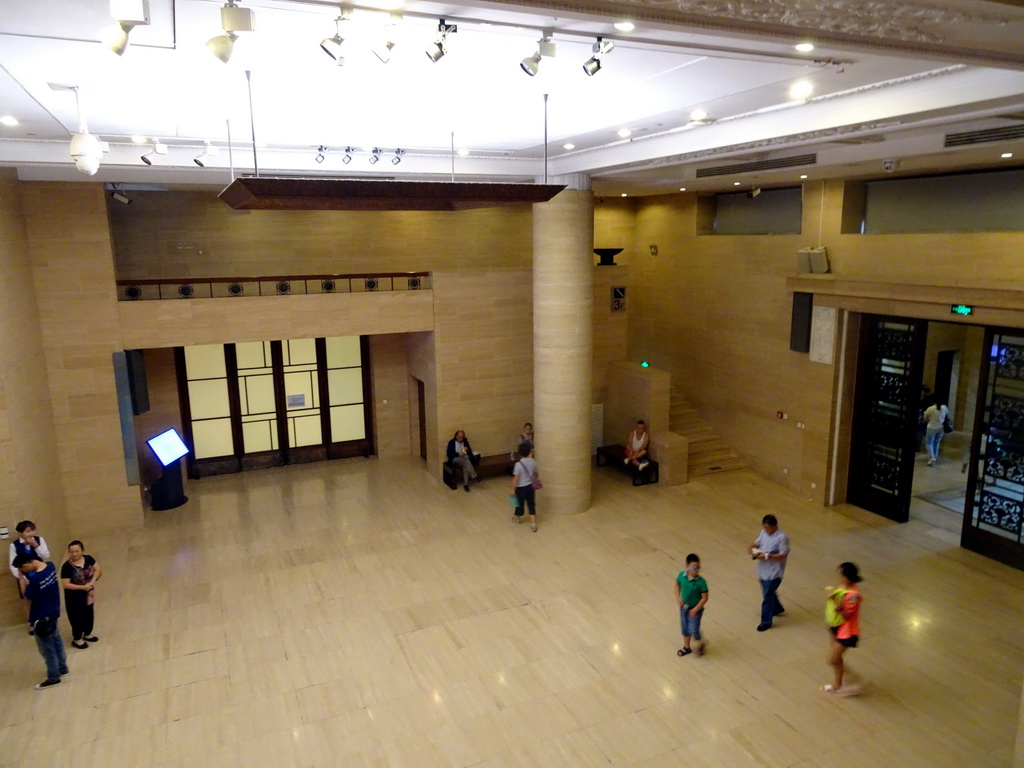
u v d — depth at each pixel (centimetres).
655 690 731
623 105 747
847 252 1146
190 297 1184
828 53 546
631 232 1670
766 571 827
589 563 1017
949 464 1419
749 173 1091
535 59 485
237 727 685
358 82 633
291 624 868
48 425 1062
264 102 698
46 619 743
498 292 1357
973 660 775
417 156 1092
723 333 1414
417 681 752
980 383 1001
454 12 441
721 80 640
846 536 1091
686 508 1214
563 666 774
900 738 657
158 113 727
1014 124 732
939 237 1008
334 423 1509
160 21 446
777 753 640
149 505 1270
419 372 1421
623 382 1431
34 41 466
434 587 955
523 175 1166
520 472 1120
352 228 1434
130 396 1148
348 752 650
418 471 1430
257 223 1364
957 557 1018
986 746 645
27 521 824
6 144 855
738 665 770
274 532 1143
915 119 669
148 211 1294
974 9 373
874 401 1162
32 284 1048
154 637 842
